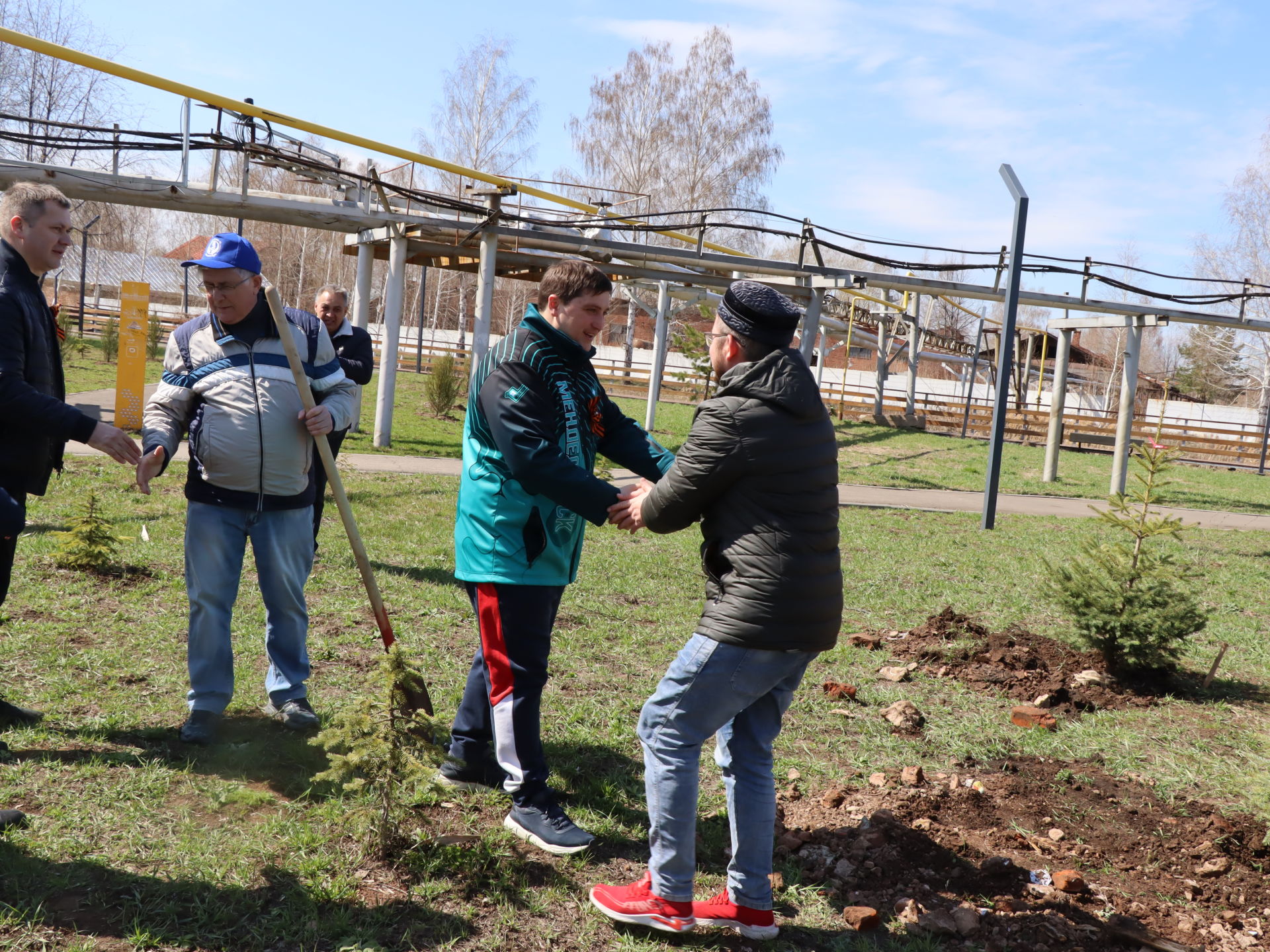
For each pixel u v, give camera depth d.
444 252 15.82
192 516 3.63
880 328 30.81
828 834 3.36
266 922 2.58
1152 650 5.54
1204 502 19.02
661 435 21.95
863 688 5.20
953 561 9.55
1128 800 3.99
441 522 9.02
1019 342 36.59
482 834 3.16
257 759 3.55
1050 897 3.08
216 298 3.50
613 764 3.88
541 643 3.18
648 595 7.01
